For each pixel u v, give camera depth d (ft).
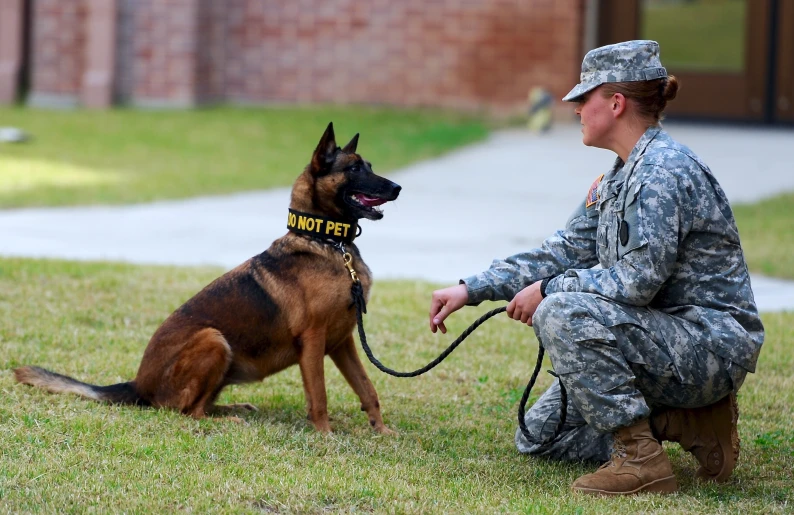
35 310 34.14
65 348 30.30
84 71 107.65
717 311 19.88
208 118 101.45
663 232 19.34
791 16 99.86
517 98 104.06
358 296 24.17
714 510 19.34
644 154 20.04
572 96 20.90
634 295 19.60
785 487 21.09
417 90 105.81
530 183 77.46
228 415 25.32
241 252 50.85
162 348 24.63
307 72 107.14
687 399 20.17
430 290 41.96
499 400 27.84
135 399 25.13
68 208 62.49
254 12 106.83
